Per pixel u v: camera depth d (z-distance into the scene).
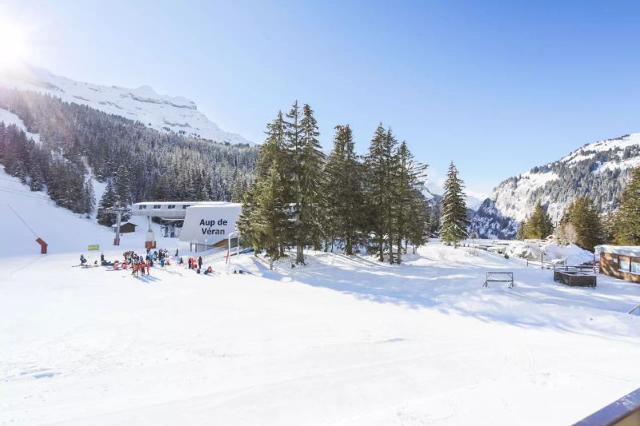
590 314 17.45
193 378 9.48
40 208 79.06
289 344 12.81
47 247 60.59
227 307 19.58
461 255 41.06
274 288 25.70
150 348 12.49
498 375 9.09
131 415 6.98
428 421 4.68
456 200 46.72
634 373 8.72
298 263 34.22
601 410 1.85
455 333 14.76
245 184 96.69
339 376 9.07
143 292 24.47
